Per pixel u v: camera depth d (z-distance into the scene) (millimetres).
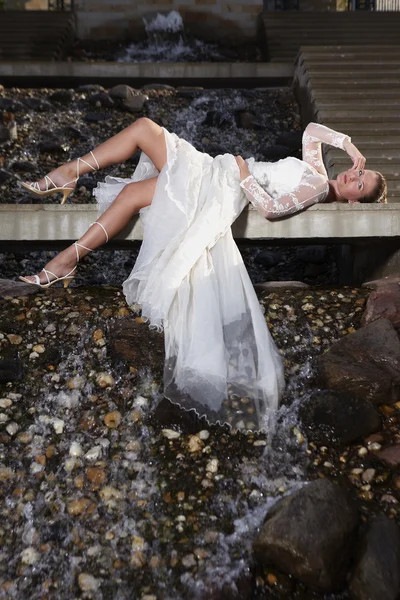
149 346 3240
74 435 2916
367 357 3135
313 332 3420
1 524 2582
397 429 2916
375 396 3008
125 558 2467
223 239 3283
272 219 3500
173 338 3066
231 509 2617
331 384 3047
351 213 3717
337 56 7223
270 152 6402
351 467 2760
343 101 6457
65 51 10828
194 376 2922
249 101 7574
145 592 2357
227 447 2850
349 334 3256
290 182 3490
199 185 3334
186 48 11414
